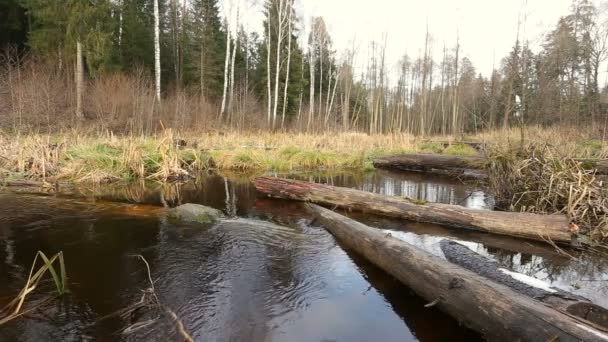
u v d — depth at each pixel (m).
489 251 4.55
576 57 26.98
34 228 5.04
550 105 23.70
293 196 7.34
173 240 4.69
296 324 2.89
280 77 31.86
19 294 2.93
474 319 2.69
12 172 8.40
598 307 2.60
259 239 4.86
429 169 12.38
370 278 3.78
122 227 5.17
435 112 43.38
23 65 16.69
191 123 17.77
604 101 24.42
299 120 25.78
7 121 14.38
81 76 16.45
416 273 3.34
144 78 20.42
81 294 3.21
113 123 15.18
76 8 16.17
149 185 8.88
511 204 6.52
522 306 2.44
